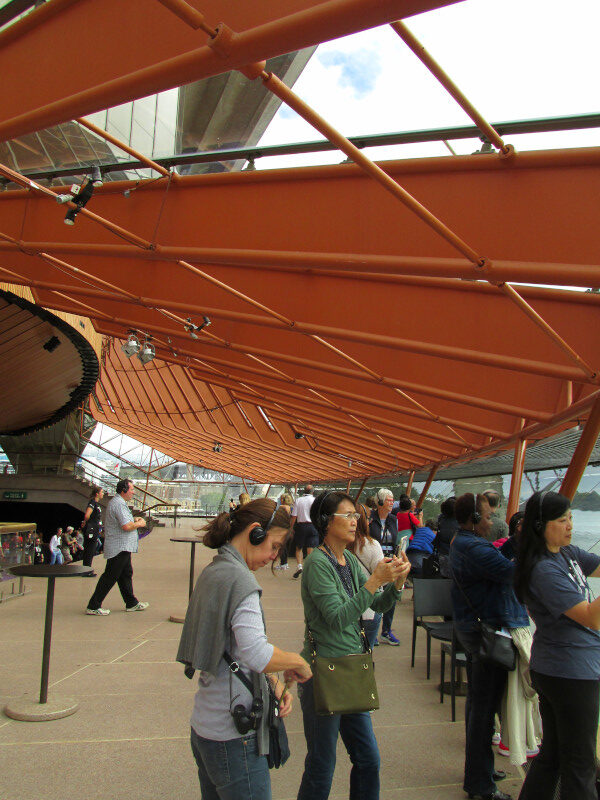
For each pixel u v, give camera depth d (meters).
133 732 5.17
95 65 4.70
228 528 2.88
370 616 5.42
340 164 6.39
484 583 4.33
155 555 20.00
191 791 4.18
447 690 6.59
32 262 12.15
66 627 8.89
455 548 4.52
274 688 2.85
